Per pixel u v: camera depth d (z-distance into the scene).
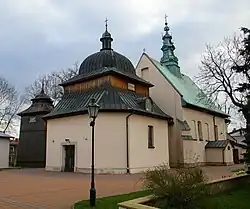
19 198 12.12
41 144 38.44
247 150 15.41
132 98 28.72
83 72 30.89
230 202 11.47
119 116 25.84
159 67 37.22
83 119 26.42
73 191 14.09
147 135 27.83
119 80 28.95
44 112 39.09
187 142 33.03
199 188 9.52
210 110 39.56
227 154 38.25
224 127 44.03
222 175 21.61
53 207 10.34
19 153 39.78
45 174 24.34
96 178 20.67
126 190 14.44
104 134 25.42
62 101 30.05
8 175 23.62
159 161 28.69
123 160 25.22
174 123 34.09
